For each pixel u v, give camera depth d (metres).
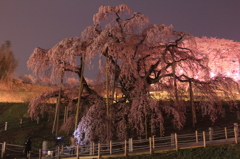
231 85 20.53
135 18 19.83
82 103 22.83
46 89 42.19
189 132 19.56
